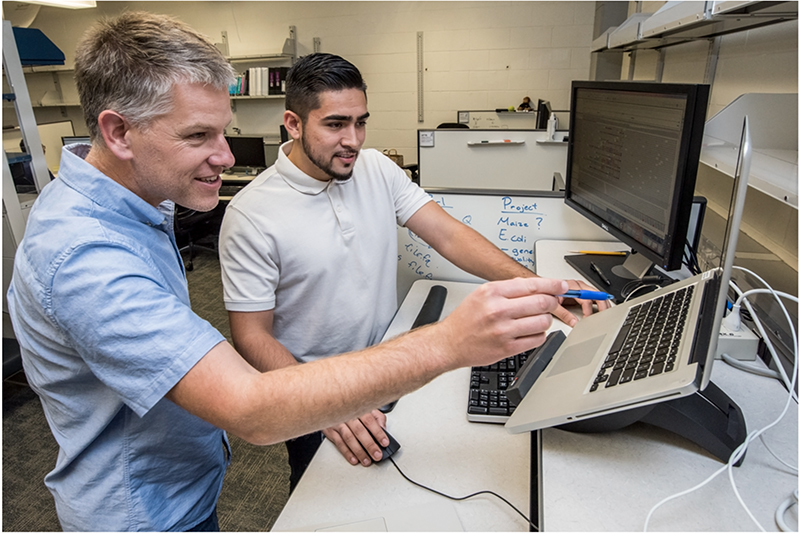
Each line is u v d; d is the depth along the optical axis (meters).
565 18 4.18
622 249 1.40
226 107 0.62
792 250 1.20
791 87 1.39
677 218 0.90
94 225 0.58
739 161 0.51
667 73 2.76
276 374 0.57
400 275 1.58
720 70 1.97
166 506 0.78
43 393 0.69
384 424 0.82
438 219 1.21
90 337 0.55
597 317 0.87
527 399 0.74
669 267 0.94
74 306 0.55
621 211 1.13
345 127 0.99
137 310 0.55
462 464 0.74
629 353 0.66
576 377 0.70
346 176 1.04
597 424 0.71
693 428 0.66
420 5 4.44
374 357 0.59
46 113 5.58
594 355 0.73
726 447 0.65
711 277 0.70
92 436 0.69
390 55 4.64
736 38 1.81
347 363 0.59
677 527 0.57
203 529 0.86
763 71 1.58
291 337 1.14
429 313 1.20
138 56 0.55
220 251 1.05
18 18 5.09
